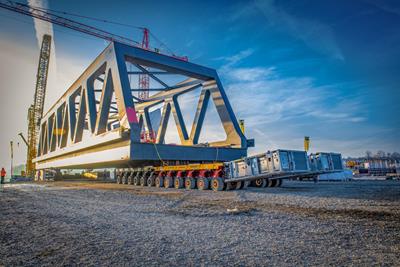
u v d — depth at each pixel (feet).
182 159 74.64
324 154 57.57
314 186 66.08
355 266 11.63
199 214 25.02
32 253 13.97
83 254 13.65
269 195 41.83
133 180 86.94
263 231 18.15
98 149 91.40
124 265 12.03
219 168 54.49
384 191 47.44
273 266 11.74
